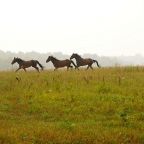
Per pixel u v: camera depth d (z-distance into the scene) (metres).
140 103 20.45
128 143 14.01
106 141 14.05
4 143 13.72
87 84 25.12
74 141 14.05
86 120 17.84
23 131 15.14
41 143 13.91
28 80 27.12
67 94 22.61
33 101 21.86
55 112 19.77
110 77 27.12
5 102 21.72
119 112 19.02
